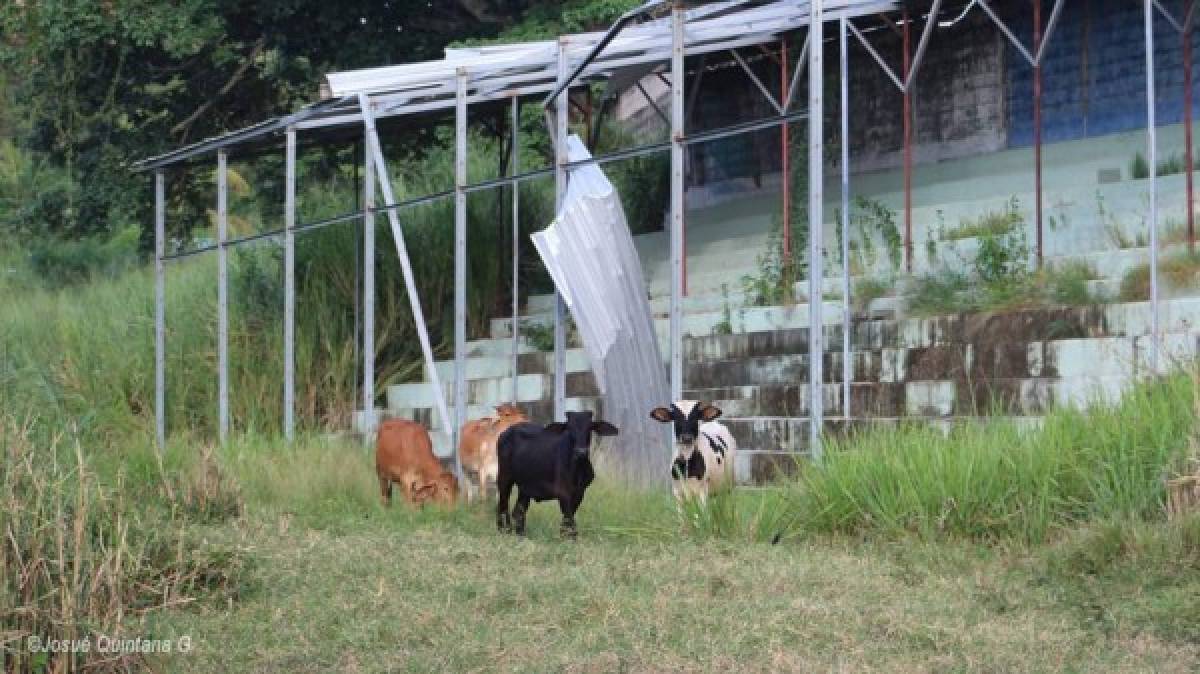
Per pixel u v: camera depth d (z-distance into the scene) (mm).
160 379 17875
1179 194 14828
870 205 17562
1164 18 16109
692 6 15078
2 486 7445
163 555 8633
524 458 10695
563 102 13859
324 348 18672
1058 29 17078
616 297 13398
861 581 8453
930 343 13805
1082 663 7008
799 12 14008
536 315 18438
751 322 15797
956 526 9680
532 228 19953
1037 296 13688
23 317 22141
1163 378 10508
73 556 7273
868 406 13250
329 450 14430
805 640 7348
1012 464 9836
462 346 14477
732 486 11227
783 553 9289
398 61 23953
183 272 23047
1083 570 8617
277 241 20656
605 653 7098
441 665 7066
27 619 6848
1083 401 11703
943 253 15672
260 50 24453
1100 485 9477
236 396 18312
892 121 18500
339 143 20281
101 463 12844
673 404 10922
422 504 12242
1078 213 15586
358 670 7094
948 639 7336
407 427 12594
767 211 18984
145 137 24922
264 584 8672
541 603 8102
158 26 23016
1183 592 7973
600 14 21281
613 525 10820
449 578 8695
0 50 24625
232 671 7152
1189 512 8828
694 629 7504
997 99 17516
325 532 10727
